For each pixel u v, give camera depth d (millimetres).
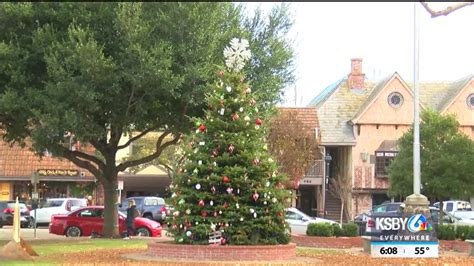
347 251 21562
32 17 21156
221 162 15984
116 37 21344
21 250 15508
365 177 45812
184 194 15953
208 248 15312
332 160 48469
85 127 21141
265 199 15969
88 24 21141
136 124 24562
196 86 21359
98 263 14297
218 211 15805
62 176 44750
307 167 40844
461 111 46656
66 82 20219
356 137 46250
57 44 20438
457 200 38000
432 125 31719
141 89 21578
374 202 46250
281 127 39406
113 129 23938
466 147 31219
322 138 45906
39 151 22891
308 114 47188
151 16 21250
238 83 16453
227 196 15859
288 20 34188
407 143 32969
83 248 19703
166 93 21500
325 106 48188
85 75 20312
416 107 22906
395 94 46625
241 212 15812
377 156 46000
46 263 14367
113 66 20328
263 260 15359
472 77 47156
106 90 21062
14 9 20516
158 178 47312
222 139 15984
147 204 37312
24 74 21328
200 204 15680
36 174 29188
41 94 21031
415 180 22406
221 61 22266
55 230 28562
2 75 21688
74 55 19953
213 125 16109
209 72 21344
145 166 45094
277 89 24734
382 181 45906
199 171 15898
